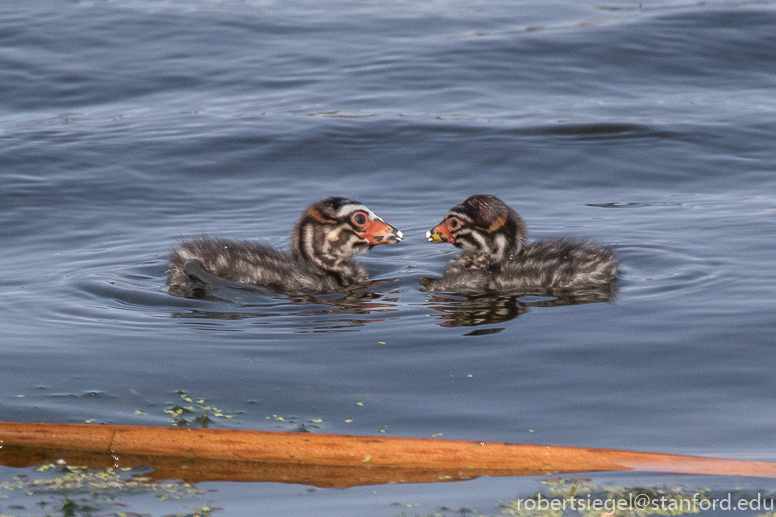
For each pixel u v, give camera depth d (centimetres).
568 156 2231
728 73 2912
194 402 977
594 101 2655
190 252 1467
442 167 2181
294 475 848
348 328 1226
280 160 2228
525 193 2022
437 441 860
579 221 1802
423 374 1052
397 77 2869
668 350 1109
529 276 1448
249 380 1035
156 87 2803
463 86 2786
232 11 3619
